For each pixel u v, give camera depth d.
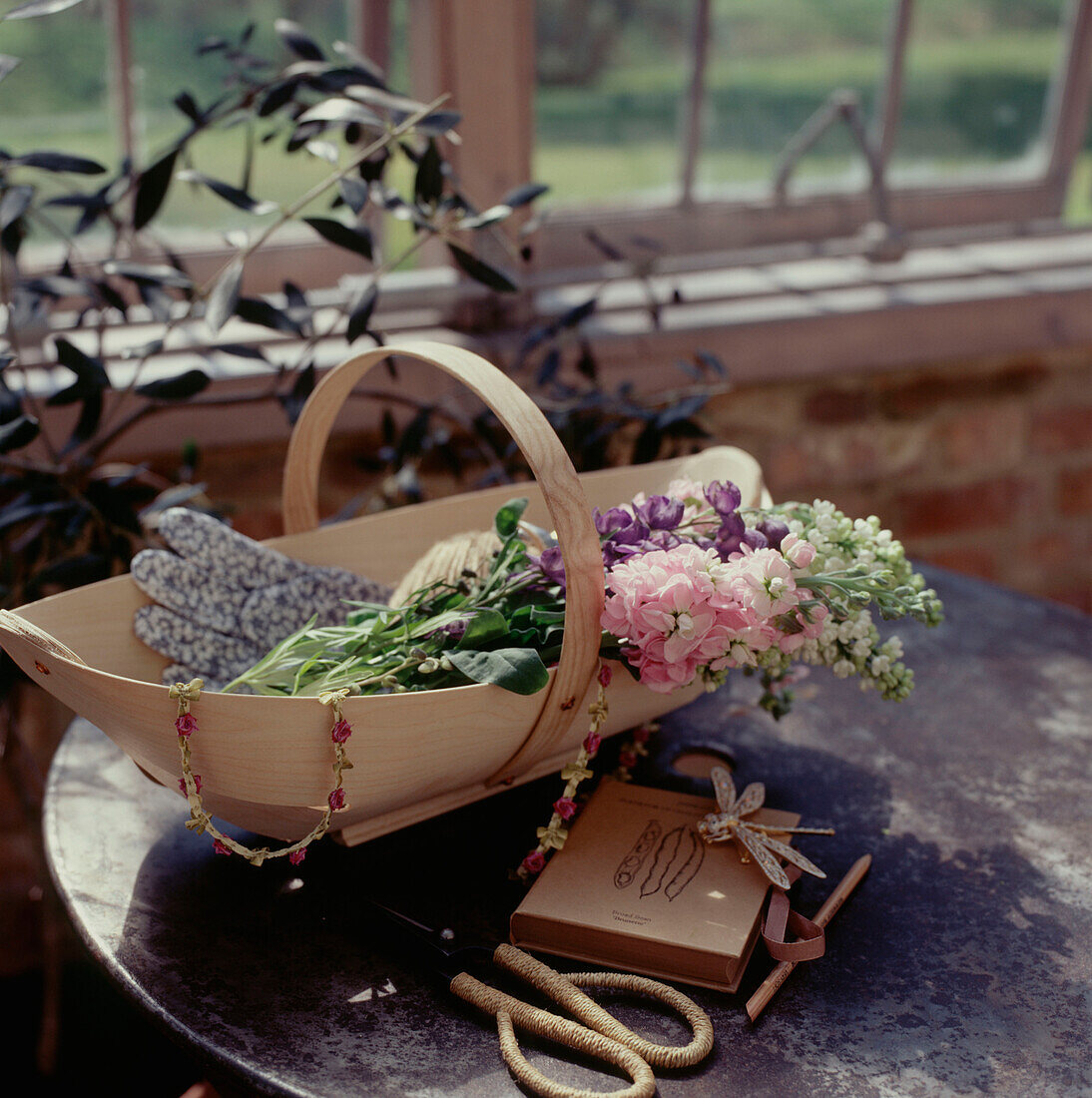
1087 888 0.80
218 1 1.51
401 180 1.64
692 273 1.85
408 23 1.57
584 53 1.70
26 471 1.19
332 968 0.74
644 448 1.30
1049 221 2.08
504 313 1.64
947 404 1.93
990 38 1.91
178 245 1.60
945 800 0.91
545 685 0.72
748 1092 0.63
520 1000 0.70
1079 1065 0.65
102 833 0.88
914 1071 0.65
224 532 0.92
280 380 1.29
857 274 1.87
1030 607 1.26
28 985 1.67
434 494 1.64
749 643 0.75
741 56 1.79
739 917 0.72
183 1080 1.53
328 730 0.70
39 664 0.71
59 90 1.48
